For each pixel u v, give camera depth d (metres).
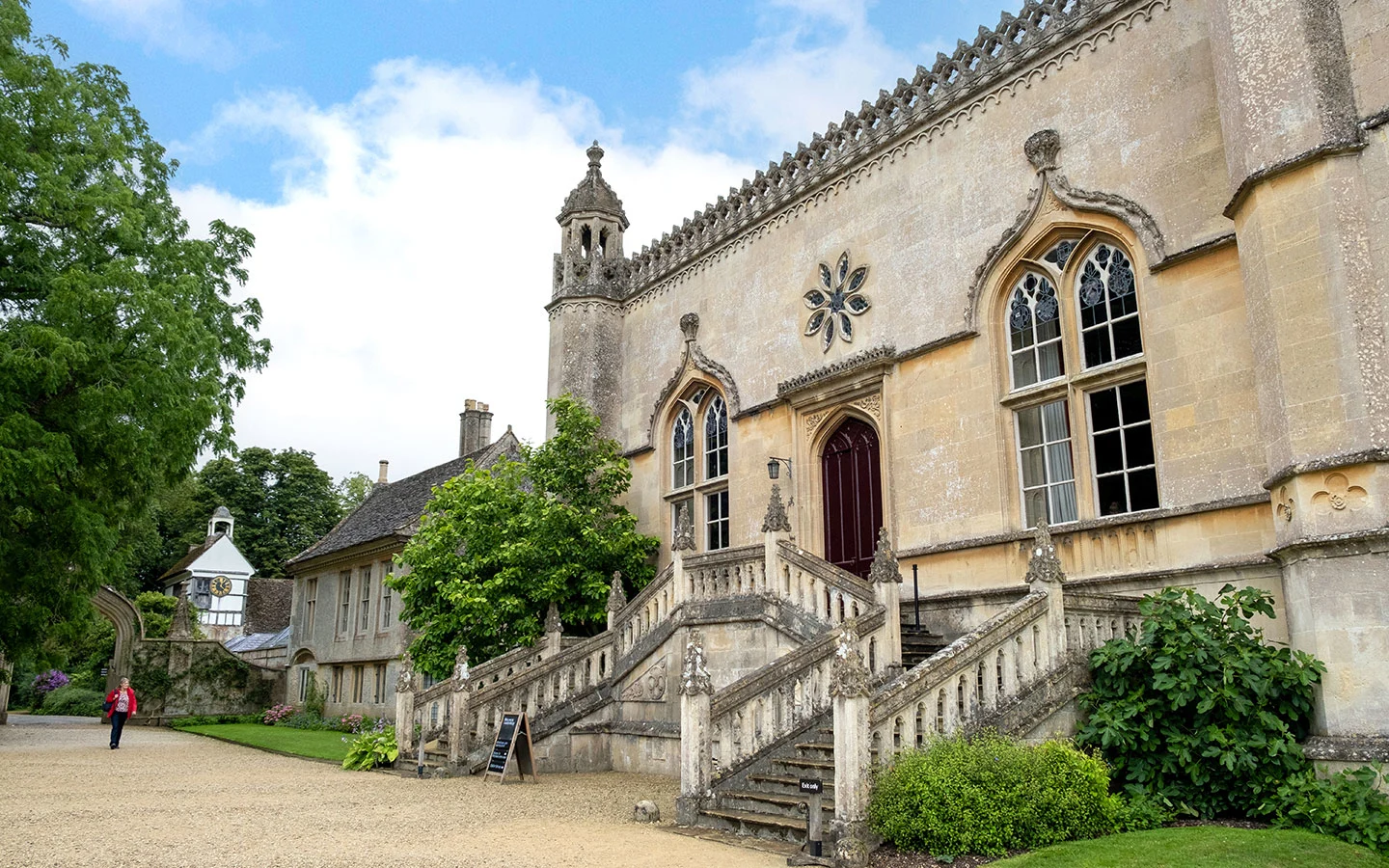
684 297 21.62
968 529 14.48
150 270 20.70
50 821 10.53
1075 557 12.94
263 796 12.80
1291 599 9.78
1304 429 9.58
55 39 21.44
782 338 18.70
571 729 15.88
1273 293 10.02
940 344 15.31
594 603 18.92
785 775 10.62
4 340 17.23
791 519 17.66
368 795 12.88
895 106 17.17
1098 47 13.87
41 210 19.17
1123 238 13.16
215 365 20.81
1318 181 9.80
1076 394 13.53
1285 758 8.94
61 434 17.41
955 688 9.73
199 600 57.00
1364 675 8.85
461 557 19.50
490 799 12.45
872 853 8.47
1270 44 10.37
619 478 20.91
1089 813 8.66
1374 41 9.90
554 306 23.91
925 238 16.00
